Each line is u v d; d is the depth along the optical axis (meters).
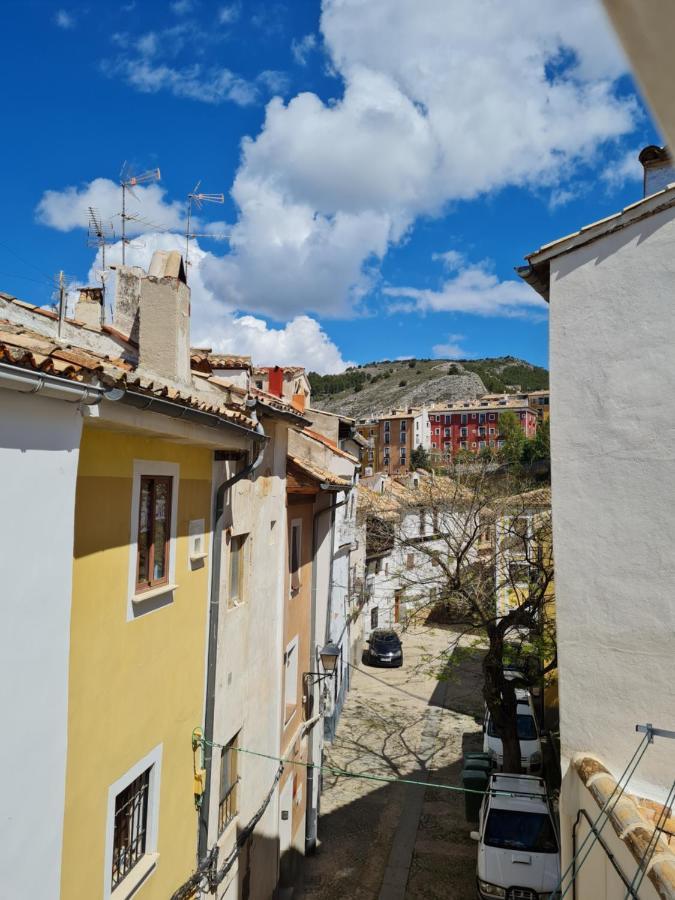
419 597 20.06
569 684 7.28
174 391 6.43
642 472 7.14
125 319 11.01
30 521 4.71
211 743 8.63
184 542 8.20
